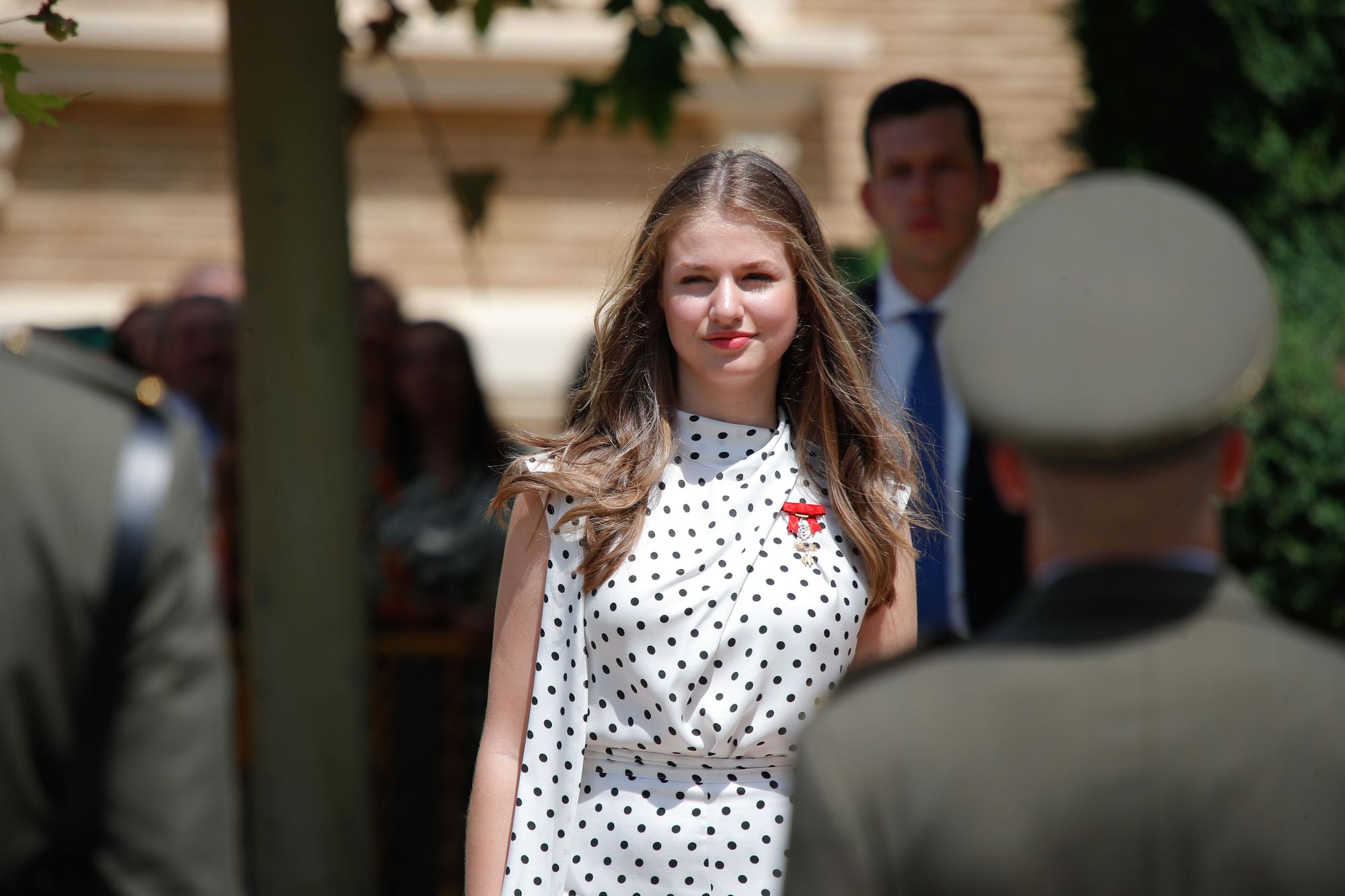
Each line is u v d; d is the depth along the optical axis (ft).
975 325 14.93
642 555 27.76
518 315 92.12
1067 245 14.87
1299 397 53.06
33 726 19.92
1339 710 13.89
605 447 28.78
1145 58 58.75
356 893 39.29
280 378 37.93
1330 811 13.60
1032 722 14.23
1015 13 94.07
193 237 92.43
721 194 28.45
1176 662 14.16
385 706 46.65
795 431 29.58
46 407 20.75
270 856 38.99
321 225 37.96
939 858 14.08
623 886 27.02
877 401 30.58
